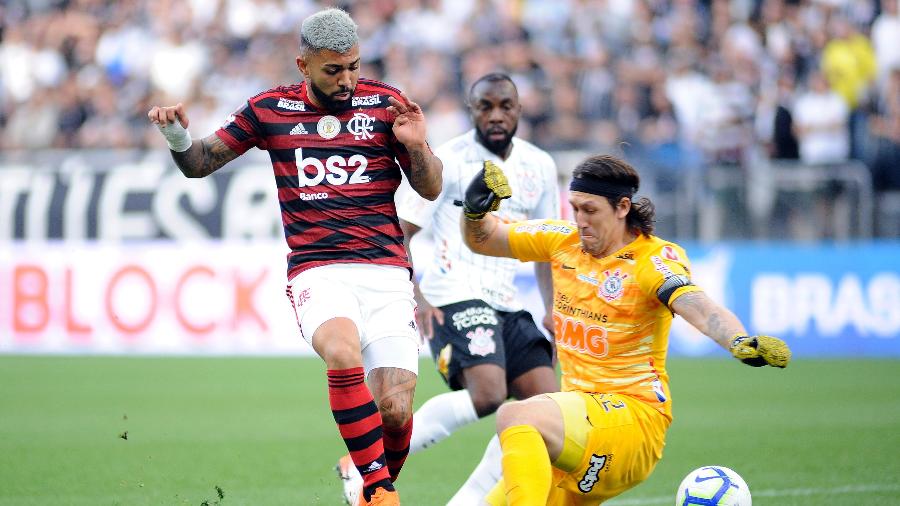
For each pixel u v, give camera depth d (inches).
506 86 896.3
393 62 2397.9
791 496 887.1
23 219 1983.3
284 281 1916.8
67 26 2596.0
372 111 705.6
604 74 2263.8
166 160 2007.9
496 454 729.0
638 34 2370.8
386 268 703.1
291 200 703.1
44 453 1092.5
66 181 1974.7
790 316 1947.6
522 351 901.8
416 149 682.2
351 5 2491.4
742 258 1941.4
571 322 671.1
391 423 696.4
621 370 657.6
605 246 656.4
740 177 1946.4
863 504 853.8
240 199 1925.4
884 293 1957.4
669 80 2265.0
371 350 698.8
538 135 2199.8
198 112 2407.7
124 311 1957.4
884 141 2213.3
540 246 696.4
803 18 2388.0
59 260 1971.0
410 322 709.9
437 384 1648.6
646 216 654.5
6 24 2628.0
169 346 1948.8
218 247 1934.1
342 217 696.4
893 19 2374.5
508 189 694.5
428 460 1087.6
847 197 1964.8
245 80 2444.6
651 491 927.0
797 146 2202.3
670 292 626.5
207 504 778.8
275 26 2518.5
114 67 2534.5
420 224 906.1
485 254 725.3
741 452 1110.4
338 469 807.7
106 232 1963.6
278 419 1320.1
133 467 1023.0
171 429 1243.8
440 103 2285.9
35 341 1978.3
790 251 1948.8
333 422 1300.4
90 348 1963.6
